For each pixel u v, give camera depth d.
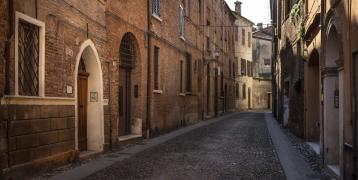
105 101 13.16
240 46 50.31
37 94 9.29
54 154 9.91
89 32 11.89
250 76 54.50
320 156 11.34
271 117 36.28
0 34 7.78
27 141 8.73
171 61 21.47
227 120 31.03
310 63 15.47
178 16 22.80
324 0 10.51
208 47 31.83
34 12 8.98
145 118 17.22
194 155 12.67
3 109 7.88
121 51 15.51
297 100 18.31
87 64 12.63
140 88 16.70
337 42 10.02
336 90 10.21
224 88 40.31
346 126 8.27
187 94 25.20
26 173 8.66
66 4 10.45
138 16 16.34
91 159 11.68
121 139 14.66
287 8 22.48
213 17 33.81
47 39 9.55
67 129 10.55
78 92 12.21
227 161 11.61
